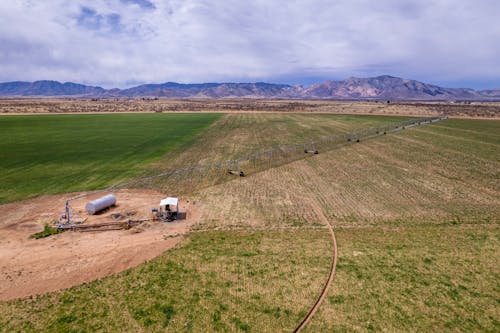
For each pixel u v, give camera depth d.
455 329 14.54
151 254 21.02
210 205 29.94
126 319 15.01
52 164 43.81
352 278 18.36
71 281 17.98
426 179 38.91
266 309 15.80
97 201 27.67
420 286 17.66
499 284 17.91
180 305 16.02
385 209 29.31
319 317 15.28
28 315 15.26
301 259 20.42
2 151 51.12
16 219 26.11
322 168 44.12
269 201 31.12
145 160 47.34
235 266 19.52
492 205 30.50
